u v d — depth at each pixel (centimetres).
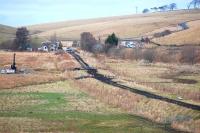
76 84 11681
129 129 6575
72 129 6575
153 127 6762
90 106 8569
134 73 14800
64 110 8125
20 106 8475
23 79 12250
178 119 7212
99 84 11425
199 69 15912
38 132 6322
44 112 7906
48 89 10812
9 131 6316
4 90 10525
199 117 7231
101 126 6800
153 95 9475
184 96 9406
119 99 9144
